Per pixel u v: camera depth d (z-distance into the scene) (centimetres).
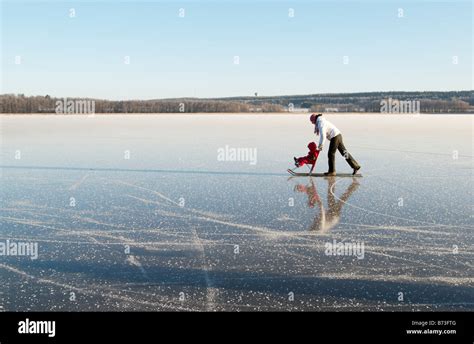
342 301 359
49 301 364
